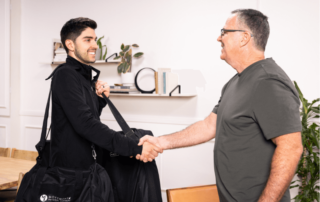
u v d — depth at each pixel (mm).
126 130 1532
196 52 2857
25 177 1372
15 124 3773
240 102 1156
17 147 3781
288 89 1078
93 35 1537
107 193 1354
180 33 2916
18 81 3770
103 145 1387
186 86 2904
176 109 2967
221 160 1220
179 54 2928
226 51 1291
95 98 1582
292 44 2490
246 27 1228
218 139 1250
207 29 2805
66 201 1285
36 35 3666
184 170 2951
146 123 3094
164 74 2756
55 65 3574
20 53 3762
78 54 1512
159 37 3006
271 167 1058
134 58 3121
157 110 3049
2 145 3805
